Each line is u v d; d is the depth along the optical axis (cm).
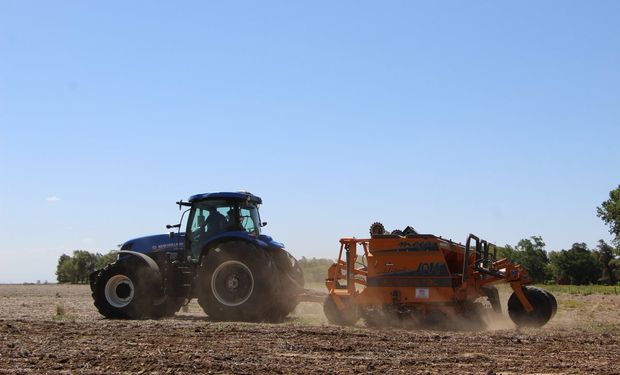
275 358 890
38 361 858
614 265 8112
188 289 1549
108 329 1209
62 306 1978
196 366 822
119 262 1534
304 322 1420
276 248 1542
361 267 1406
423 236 1307
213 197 1555
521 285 1317
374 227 1347
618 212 6259
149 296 1516
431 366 838
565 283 8025
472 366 841
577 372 802
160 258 1566
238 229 1539
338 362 861
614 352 959
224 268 1478
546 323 1348
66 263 7244
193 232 1565
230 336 1113
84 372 784
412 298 1302
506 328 1309
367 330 1209
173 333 1149
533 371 810
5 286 4969
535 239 8106
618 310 1905
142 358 877
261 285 1448
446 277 1290
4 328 1211
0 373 776
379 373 784
